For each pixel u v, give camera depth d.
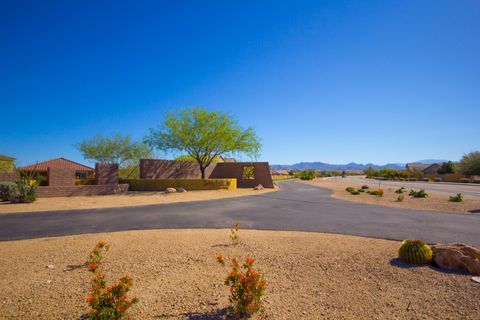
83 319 3.99
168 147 29.56
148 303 4.47
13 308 4.31
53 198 19.50
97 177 22.80
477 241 8.20
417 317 4.12
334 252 7.01
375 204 17.16
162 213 13.50
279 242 8.01
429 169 83.88
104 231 9.59
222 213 13.55
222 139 29.75
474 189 30.64
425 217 12.37
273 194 24.05
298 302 4.54
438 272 5.69
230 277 4.14
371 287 5.09
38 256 6.77
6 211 13.86
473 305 4.41
